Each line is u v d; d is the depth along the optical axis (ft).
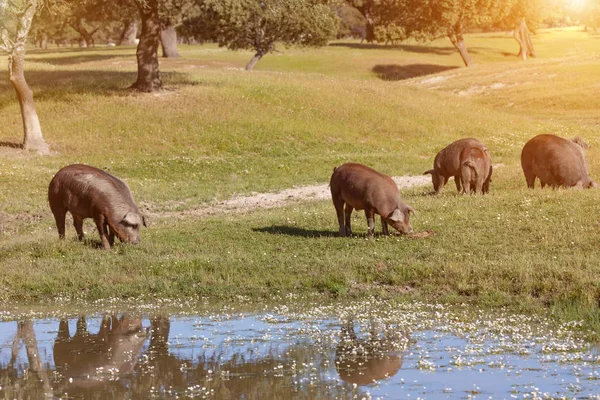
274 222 55.77
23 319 37.06
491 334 32.22
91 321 36.37
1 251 49.60
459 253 43.04
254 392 25.27
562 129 112.88
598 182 64.34
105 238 48.55
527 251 42.80
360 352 30.01
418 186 73.61
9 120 105.60
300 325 34.58
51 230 59.57
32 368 28.73
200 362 29.09
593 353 29.17
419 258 43.01
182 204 71.51
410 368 27.73
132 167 86.89
